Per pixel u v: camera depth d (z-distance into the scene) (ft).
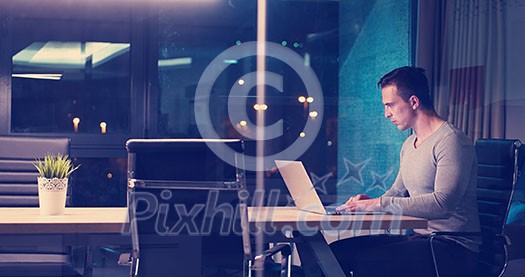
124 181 19.34
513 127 15.28
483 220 8.38
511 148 8.08
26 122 18.75
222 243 7.53
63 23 19.01
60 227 7.07
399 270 8.72
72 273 8.81
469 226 8.40
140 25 18.40
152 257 7.39
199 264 7.45
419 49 16.57
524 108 15.23
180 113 19.99
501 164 8.21
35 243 7.35
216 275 8.72
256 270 7.59
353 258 8.83
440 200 8.30
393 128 17.12
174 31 20.22
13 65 18.06
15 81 18.56
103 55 19.21
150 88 18.43
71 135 17.98
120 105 18.94
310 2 20.95
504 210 8.11
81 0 19.02
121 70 19.22
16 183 9.64
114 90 19.20
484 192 8.45
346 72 19.60
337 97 20.22
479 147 8.67
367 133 18.25
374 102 18.06
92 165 19.29
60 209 7.91
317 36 20.95
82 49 19.19
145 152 7.29
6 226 6.95
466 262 8.36
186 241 7.43
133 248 7.36
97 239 7.39
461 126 15.87
